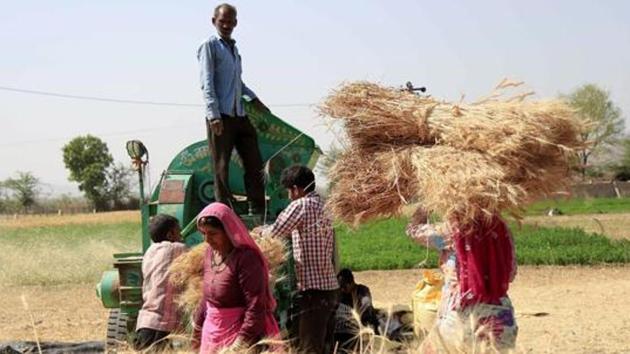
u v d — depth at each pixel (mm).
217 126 8461
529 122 5484
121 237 36562
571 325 12117
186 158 9523
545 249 24781
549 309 13953
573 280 19406
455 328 5352
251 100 9320
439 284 8289
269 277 6379
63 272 21719
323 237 7340
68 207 94625
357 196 6090
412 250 27594
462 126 5656
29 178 95688
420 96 6262
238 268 5922
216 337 5965
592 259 23156
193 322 6422
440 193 5422
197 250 6773
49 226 50344
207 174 9523
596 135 5633
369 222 6289
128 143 9523
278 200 9367
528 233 29578
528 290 17000
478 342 4934
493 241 5680
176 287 7289
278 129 9508
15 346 9750
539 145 5457
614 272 21234
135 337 8172
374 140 6207
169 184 9336
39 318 14570
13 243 31781
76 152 95000
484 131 5559
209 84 8477
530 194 5547
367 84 6277
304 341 7336
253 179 9031
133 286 9109
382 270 22688
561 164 5570
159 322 7242
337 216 6211
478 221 5609
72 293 18625
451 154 5656
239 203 9359
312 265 7332
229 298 5949
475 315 5508
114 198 95062
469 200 5359
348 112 6188
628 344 10492
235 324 5961
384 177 6000
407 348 5273
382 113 6078
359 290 9125
